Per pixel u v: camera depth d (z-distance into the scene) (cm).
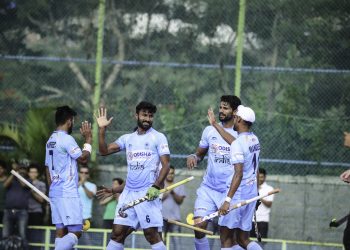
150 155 3691
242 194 3600
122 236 3706
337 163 5709
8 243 4988
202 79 5812
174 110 5806
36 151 5609
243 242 3669
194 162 3922
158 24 5878
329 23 5784
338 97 5753
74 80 5916
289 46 5791
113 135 5841
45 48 5950
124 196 3712
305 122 5741
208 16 5834
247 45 5803
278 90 5762
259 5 5806
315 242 5206
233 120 3844
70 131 3966
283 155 5738
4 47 5959
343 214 5659
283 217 5675
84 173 5306
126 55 5891
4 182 5134
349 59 5762
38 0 5972
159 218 3694
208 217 3741
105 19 5922
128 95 5869
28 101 5922
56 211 3897
